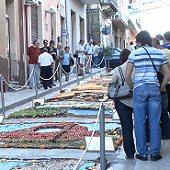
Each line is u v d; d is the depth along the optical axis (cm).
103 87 1722
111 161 661
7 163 658
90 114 1120
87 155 702
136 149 717
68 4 2870
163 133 804
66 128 914
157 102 656
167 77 665
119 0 4503
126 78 658
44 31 2316
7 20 1873
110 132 863
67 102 1351
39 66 1767
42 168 618
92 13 3772
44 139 806
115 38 4816
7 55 1859
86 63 2536
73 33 3100
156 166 624
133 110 663
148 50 661
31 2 2023
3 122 1070
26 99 1484
